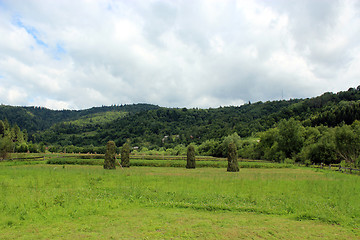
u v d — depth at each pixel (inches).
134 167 1216.8
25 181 567.8
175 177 660.1
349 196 455.2
